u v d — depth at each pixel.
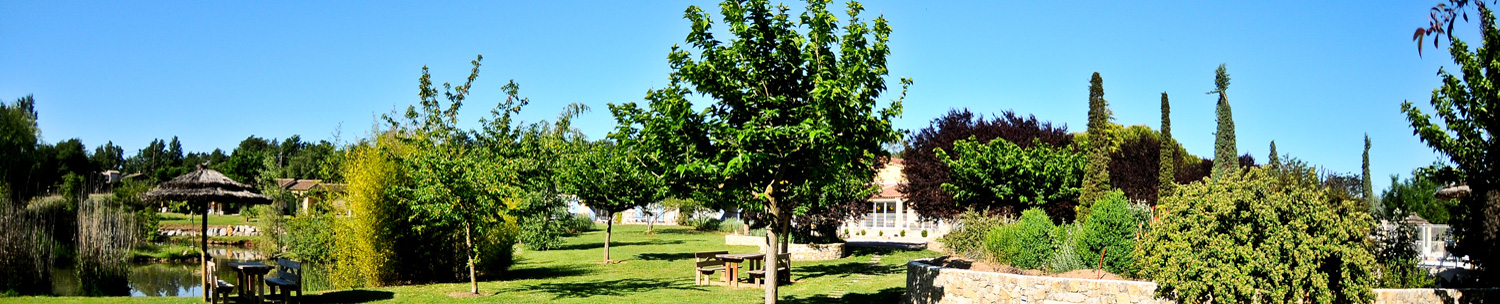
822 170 10.19
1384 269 13.56
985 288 13.46
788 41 9.62
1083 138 42.00
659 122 9.80
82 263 18.08
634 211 60.03
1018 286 13.09
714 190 11.12
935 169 27.81
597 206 24.59
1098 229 14.80
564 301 14.30
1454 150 12.96
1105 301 12.32
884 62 9.97
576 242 35.38
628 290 16.31
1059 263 15.45
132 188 39.22
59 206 23.88
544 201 30.05
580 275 20.02
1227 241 10.99
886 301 14.70
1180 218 11.68
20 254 16.69
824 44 9.86
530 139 15.50
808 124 9.09
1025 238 16.62
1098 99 23.89
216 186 14.91
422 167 14.57
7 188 19.58
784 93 10.01
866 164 11.06
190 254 32.84
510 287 16.95
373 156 17.70
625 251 29.34
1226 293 10.93
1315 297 10.86
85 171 47.91
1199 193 11.65
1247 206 11.14
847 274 19.83
